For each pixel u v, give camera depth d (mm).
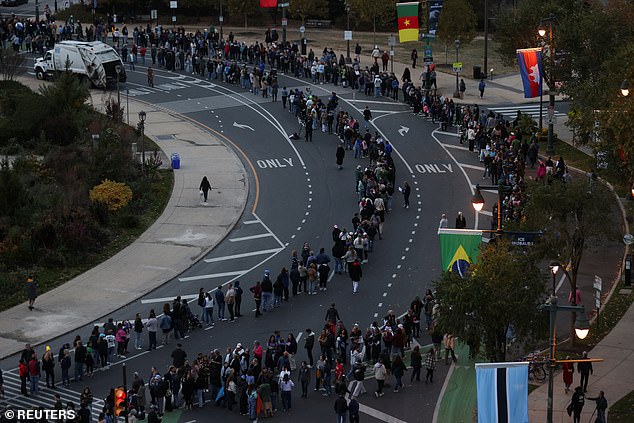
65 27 149375
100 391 61406
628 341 66625
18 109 107625
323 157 104438
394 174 94125
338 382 58625
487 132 104688
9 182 83750
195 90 128375
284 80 130875
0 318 71438
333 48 149500
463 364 64875
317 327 69625
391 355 64812
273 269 79250
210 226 87875
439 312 57906
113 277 78188
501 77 134250
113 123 109812
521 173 90188
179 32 141875
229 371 59719
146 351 66750
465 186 95625
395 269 78688
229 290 70625
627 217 85375
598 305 67062
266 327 69812
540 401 59469
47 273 78312
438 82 131500
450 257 58250
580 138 101312
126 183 93562
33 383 61250
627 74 81188
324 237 85125
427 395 61062
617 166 82625
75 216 84438
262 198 94062
